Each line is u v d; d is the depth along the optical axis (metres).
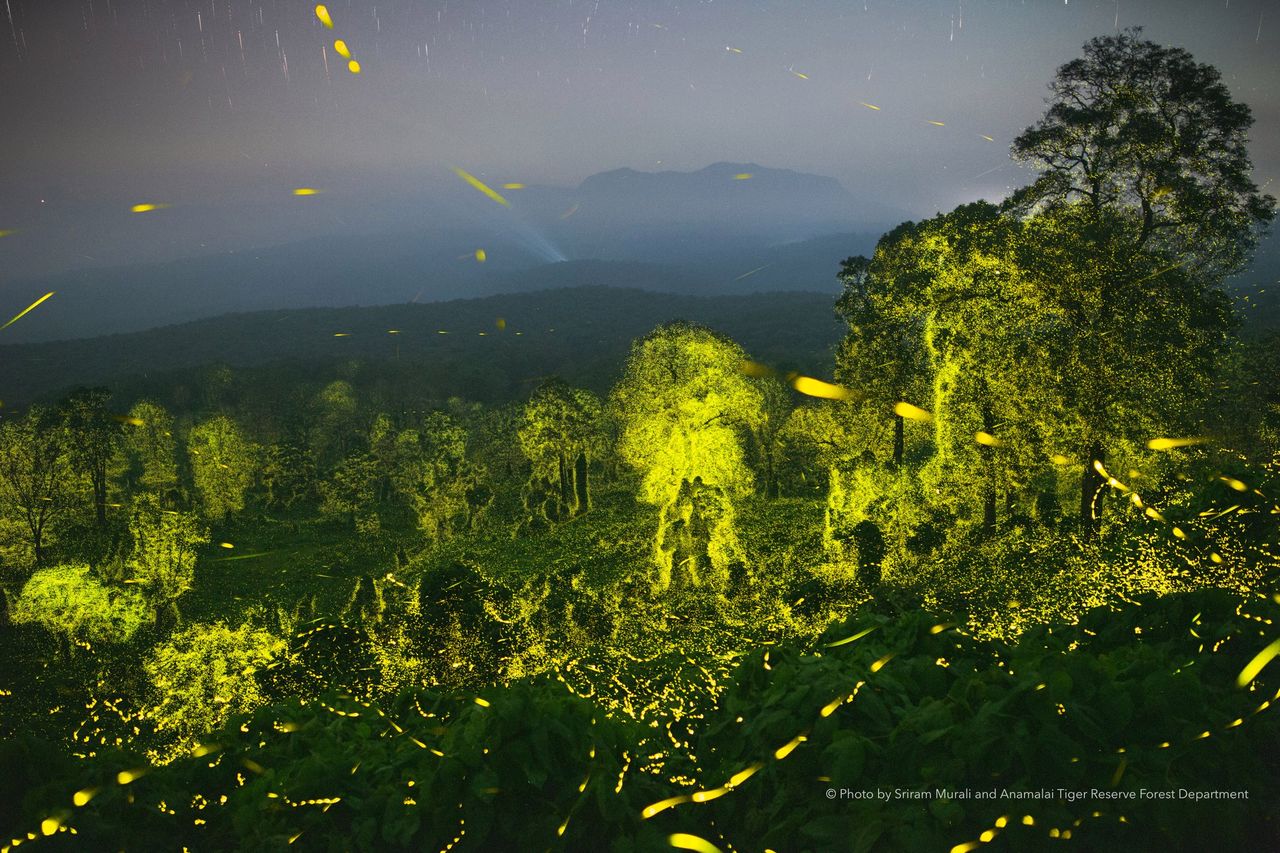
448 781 2.62
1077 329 18.92
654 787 2.77
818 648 3.44
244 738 3.35
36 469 41.72
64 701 14.17
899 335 28.12
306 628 7.76
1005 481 21.20
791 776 2.68
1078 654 2.71
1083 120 18.64
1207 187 17.73
